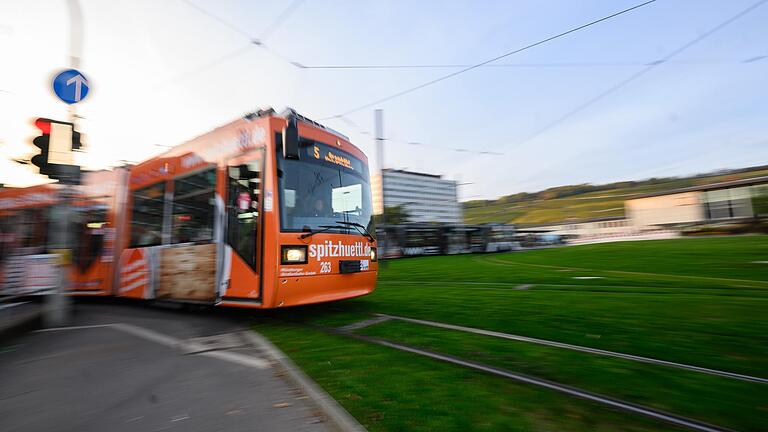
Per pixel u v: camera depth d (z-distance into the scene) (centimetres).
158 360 481
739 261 1678
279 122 669
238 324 697
